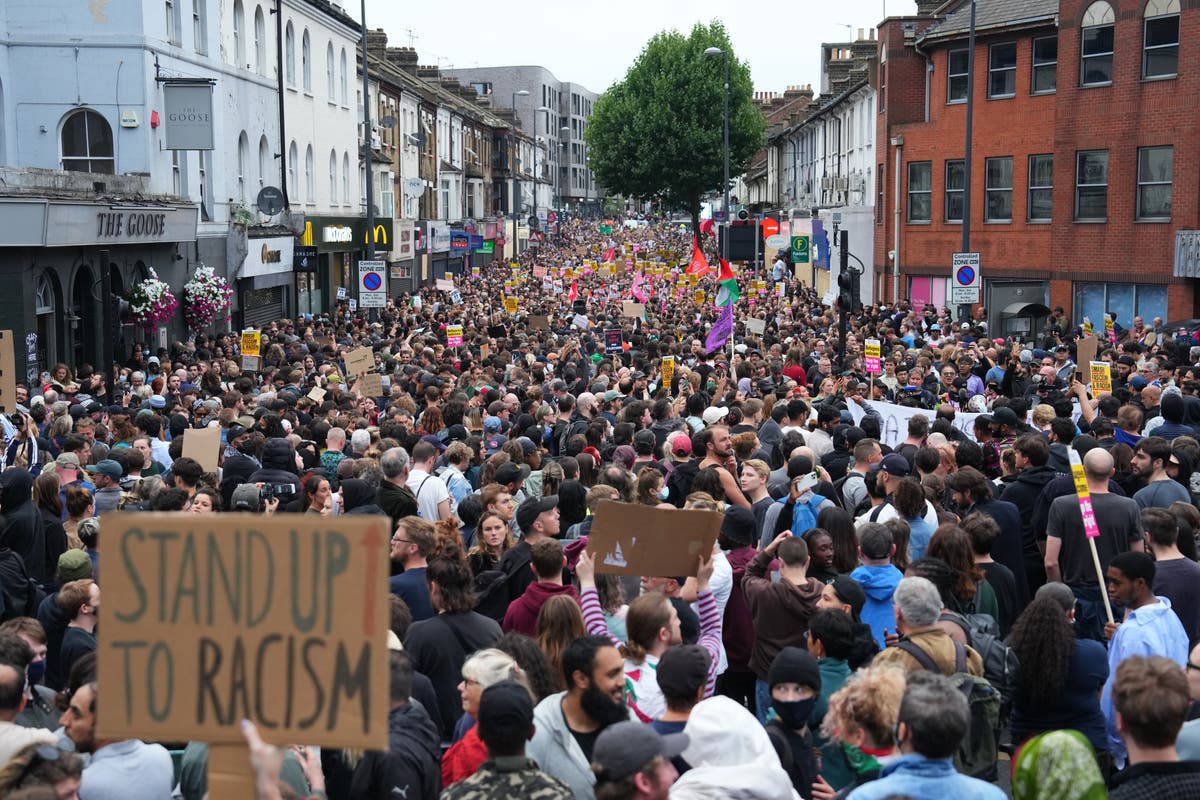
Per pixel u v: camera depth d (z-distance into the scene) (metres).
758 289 48.97
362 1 37.38
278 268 40.47
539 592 7.73
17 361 23.61
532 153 121.88
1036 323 37.69
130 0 29.34
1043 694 6.78
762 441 13.71
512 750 4.99
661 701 6.46
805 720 6.05
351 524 3.78
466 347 26.81
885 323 32.81
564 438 14.41
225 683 3.81
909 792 4.64
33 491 10.25
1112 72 35.41
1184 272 32.75
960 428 14.99
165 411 17.33
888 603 7.93
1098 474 9.47
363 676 3.78
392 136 60.12
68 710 5.67
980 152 40.34
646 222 169.25
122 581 3.84
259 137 39.09
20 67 29.34
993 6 40.47
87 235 25.09
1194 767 4.84
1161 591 8.05
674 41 86.44
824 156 64.56
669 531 6.98
